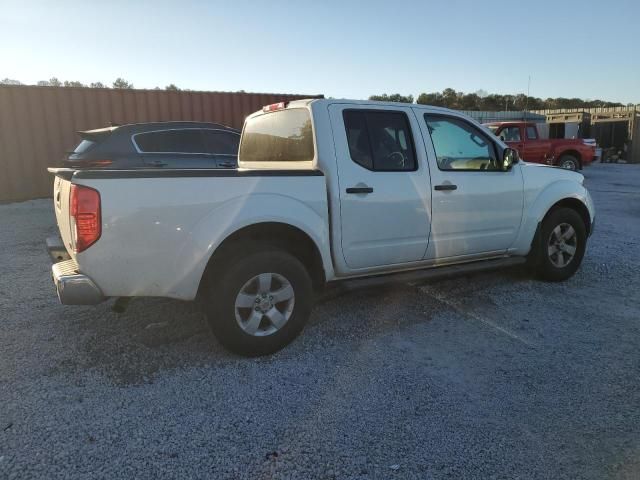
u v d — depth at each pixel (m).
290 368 3.40
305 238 3.75
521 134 15.96
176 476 2.34
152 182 3.18
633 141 26.94
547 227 5.05
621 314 4.37
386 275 4.23
